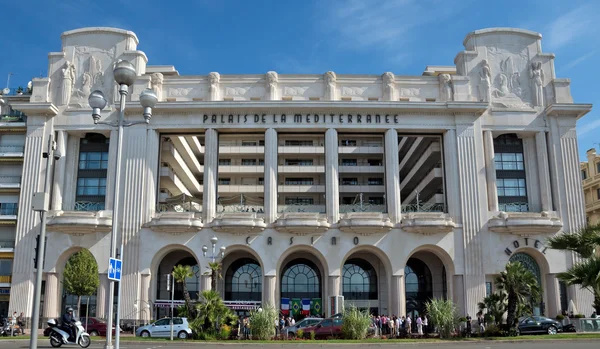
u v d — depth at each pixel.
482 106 46.72
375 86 48.25
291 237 45.06
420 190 59.47
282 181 75.94
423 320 45.59
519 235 45.62
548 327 36.19
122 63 19.58
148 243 44.81
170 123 47.03
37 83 48.22
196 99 47.59
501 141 49.53
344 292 50.00
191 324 32.53
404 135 48.69
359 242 45.03
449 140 47.16
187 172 64.06
